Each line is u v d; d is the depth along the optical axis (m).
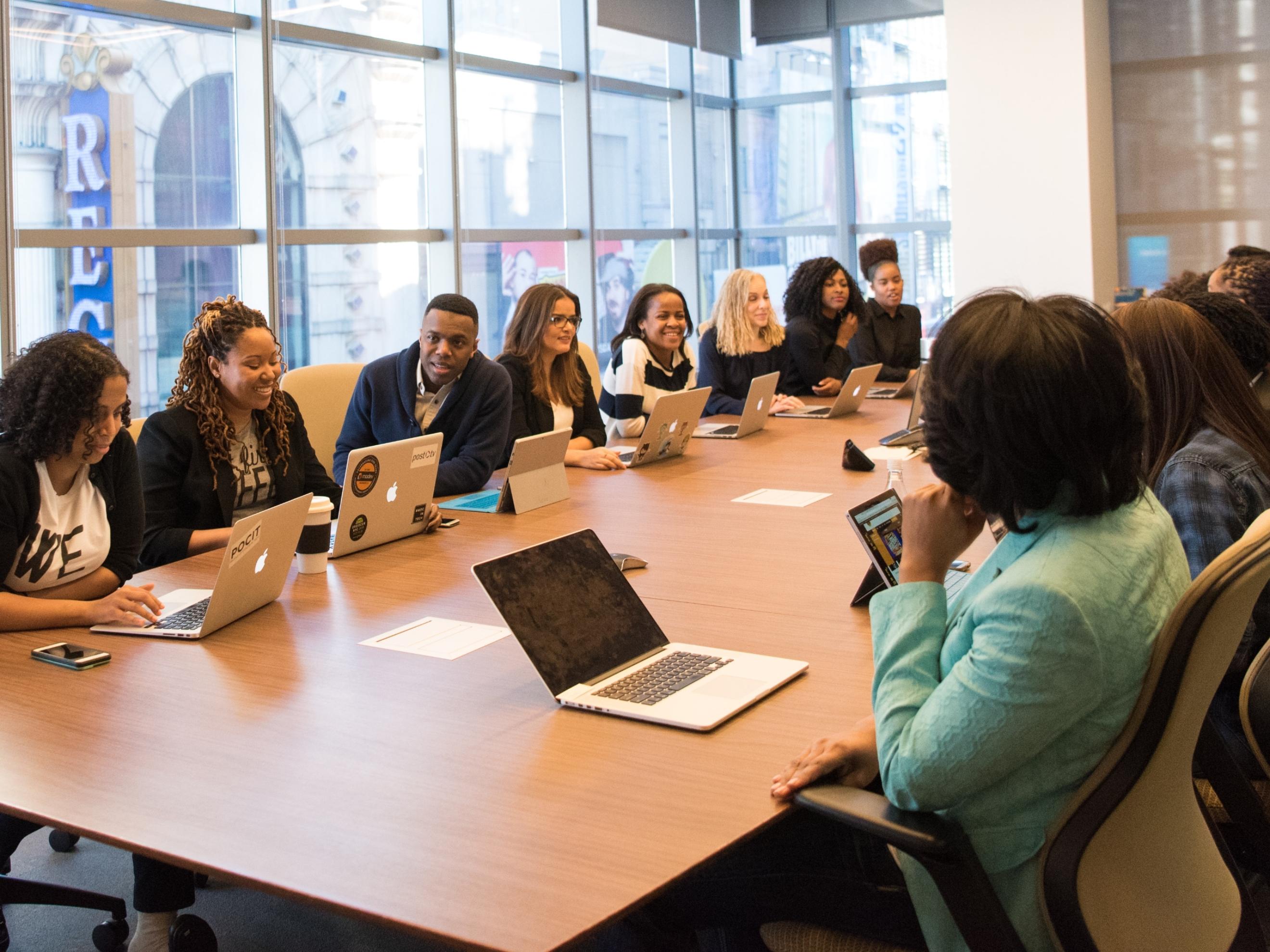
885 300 6.23
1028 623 1.08
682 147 8.16
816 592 2.12
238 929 2.31
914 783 1.13
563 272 7.26
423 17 6.12
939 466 1.17
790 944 1.43
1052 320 1.10
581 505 3.03
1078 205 7.14
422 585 2.26
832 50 8.45
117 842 1.23
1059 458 1.09
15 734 1.53
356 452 2.45
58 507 2.15
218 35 5.18
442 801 1.30
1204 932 1.24
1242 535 1.79
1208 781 1.72
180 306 5.11
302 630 1.98
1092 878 1.13
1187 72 7.48
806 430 4.32
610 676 1.67
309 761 1.43
